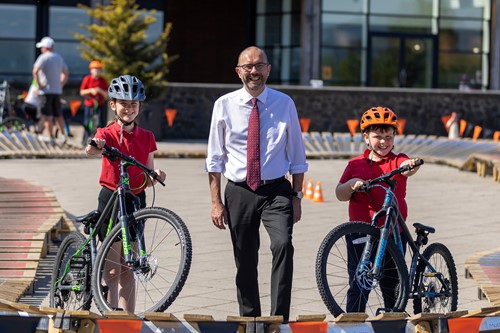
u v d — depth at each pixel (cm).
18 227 1977
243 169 1336
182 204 2762
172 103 5066
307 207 2805
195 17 7050
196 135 5091
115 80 1393
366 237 1279
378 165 1363
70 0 6038
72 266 1371
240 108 1343
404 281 1278
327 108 5256
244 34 6975
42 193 2383
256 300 1369
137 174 1398
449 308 1410
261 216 1336
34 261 1764
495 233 2397
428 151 4334
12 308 1127
